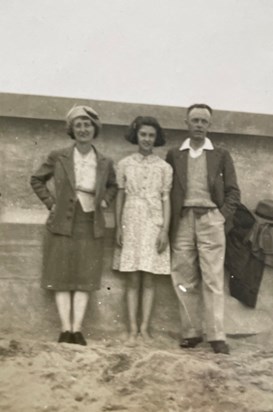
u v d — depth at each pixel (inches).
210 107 215.6
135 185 198.2
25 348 177.8
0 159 211.6
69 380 164.9
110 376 168.2
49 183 213.5
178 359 177.9
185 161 201.3
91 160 196.5
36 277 200.2
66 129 200.8
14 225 201.8
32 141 213.6
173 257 199.5
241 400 168.6
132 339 195.2
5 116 210.8
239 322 209.2
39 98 211.9
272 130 224.2
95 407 158.7
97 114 201.6
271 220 214.5
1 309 197.3
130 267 194.5
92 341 192.9
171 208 199.9
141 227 196.5
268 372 182.5
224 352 191.9
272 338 210.7
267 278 215.0
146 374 170.6
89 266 191.0
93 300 199.5
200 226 197.6
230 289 210.4
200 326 199.8
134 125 203.2
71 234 190.5
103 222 194.4
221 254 198.1
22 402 157.3
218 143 224.2
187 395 166.9
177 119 218.5
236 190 201.0
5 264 199.6
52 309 198.7
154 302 203.3
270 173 226.2
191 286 199.8
